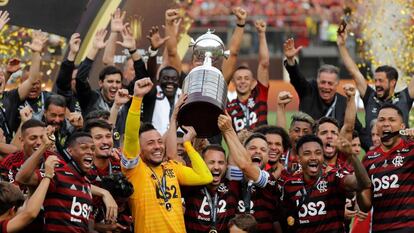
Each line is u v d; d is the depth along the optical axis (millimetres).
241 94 20906
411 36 27266
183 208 17906
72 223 16609
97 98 20234
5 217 15984
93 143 16875
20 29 24578
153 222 17188
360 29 32031
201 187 17906
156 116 20188
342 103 21000
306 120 19547
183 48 24875
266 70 21000
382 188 18062
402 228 17906
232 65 20250
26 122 17328
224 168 17938
